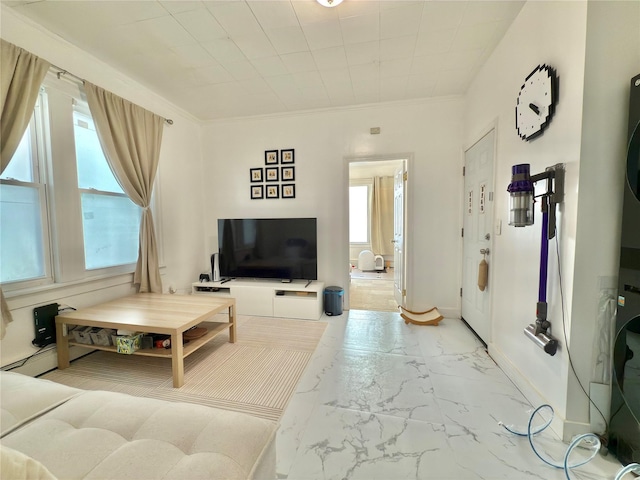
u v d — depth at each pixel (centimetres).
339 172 345
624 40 122
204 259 388
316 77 267
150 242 282
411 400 172
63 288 219
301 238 339
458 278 321
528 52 173
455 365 215
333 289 338
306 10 181
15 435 85
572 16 133
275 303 326
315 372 206
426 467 124
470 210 287
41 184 207
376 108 329
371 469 123
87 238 244
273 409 165
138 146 270
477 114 264
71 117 221
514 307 192
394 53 229
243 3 175
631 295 118
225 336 274
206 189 387
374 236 686
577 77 129
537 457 129
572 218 133
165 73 258
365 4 176
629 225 119
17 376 120
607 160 126
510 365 194
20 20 185
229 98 311
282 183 362
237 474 76
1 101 170
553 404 147
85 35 206
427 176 322
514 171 156
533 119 162
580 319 133
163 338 220
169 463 77
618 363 124
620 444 123
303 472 122
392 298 416
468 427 149
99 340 212
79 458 77
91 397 106
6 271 191
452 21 192
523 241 179
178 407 101
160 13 183
